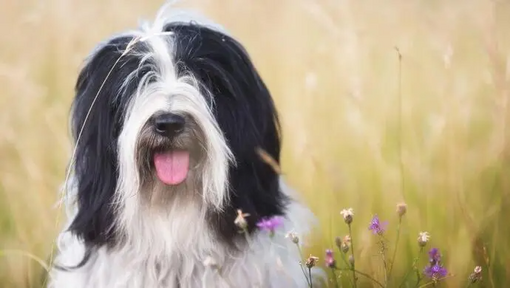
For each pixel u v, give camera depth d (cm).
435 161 993
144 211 716
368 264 842
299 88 1224
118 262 737
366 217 938
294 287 769
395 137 1079
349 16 1316
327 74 1238
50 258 834
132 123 687
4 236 1004
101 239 731
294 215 805
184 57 728
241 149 726
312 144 1090
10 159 1136
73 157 741
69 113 793
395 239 897
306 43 1391
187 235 723
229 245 734
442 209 919
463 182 940
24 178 1076
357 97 1092
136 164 688
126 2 1570
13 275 919
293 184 1026
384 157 1020
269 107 763
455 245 845
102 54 749
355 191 984
